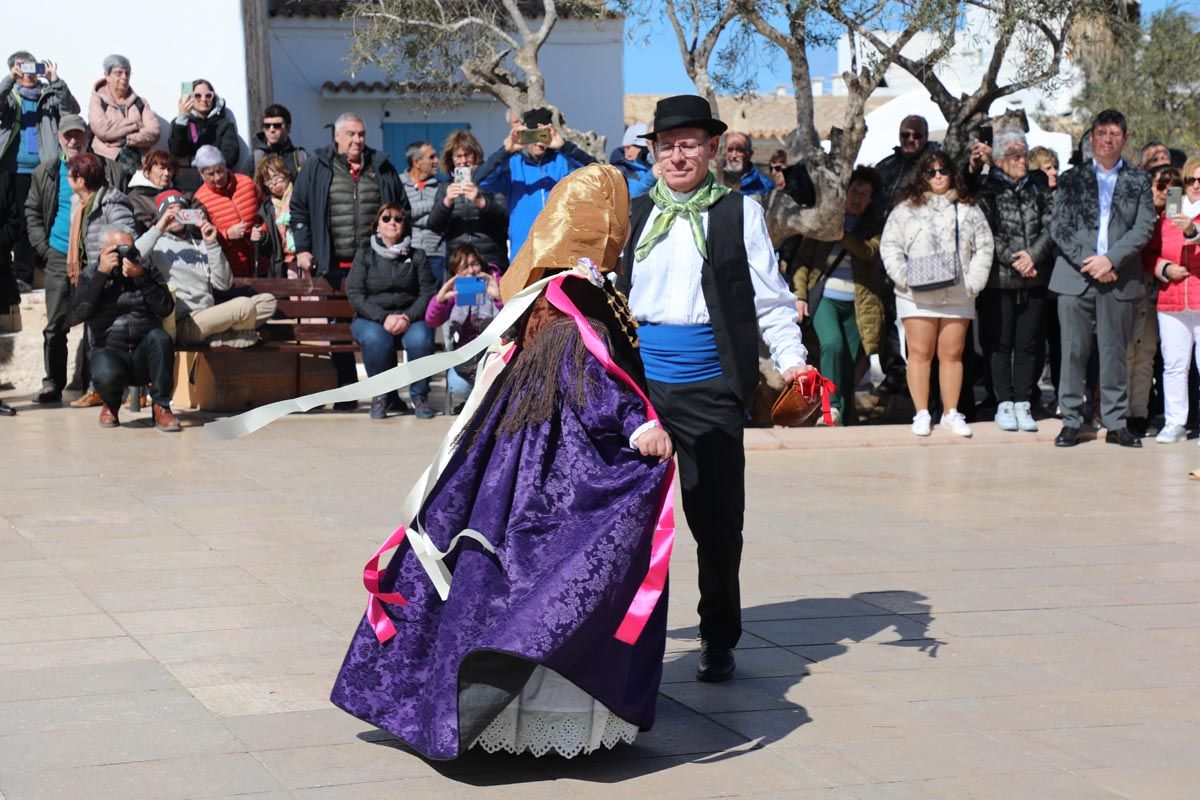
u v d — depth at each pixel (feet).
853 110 33.65
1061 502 26.25
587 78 65.57
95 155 33.37
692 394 15.40
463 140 34.17
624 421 13.04
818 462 30.32
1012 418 34.12
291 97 64.49
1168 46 60.95
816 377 15.03
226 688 15.14
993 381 34.42
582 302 13.57
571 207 13.61
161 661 16.03
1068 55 37.40
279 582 19.56
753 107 98.63
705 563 15.65
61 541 21.88
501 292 13.97
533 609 12.34
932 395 36.32
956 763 13.33
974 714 14.79
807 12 33.88
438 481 13.34
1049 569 21.22
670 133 15.43
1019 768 13.23
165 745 13.42
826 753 13.56
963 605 19.15
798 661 16.60
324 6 63.87
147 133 42.55
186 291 34.06
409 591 13.42
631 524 12.76
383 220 34.88
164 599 18.65
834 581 20.33
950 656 16.85
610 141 66.18
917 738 14.02
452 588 12.86
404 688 13.26
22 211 39.58
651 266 15.48
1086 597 19.66
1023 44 36.42
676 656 16.71
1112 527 24.17
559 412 13.25
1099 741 14.02
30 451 29.81
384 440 31.76
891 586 20.08
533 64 41.75
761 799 12.41
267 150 41.93
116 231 31.94
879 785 12.76
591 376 13.11
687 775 12.97
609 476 12.99
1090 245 32.24
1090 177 32.40
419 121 65.57
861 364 37.40
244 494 25.59
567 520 12.90
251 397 36.17
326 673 15.70
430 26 43.80
